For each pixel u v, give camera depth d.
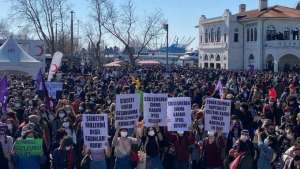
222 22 84.75
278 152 14.44
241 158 13.32
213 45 88.56
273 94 25.98
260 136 14.70
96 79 33.34
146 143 14.26
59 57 28.38
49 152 15.34
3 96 18.33
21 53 35.56
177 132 14.81
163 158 14.72
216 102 14.68
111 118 16.17
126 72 52.53
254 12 83.56
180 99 14.75
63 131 14.55
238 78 41.81
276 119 20.77
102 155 13.66
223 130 14.66
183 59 106.69
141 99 17.98
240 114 18.34
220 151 14.51
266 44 77.12
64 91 25.09
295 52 75.81
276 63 75.75
